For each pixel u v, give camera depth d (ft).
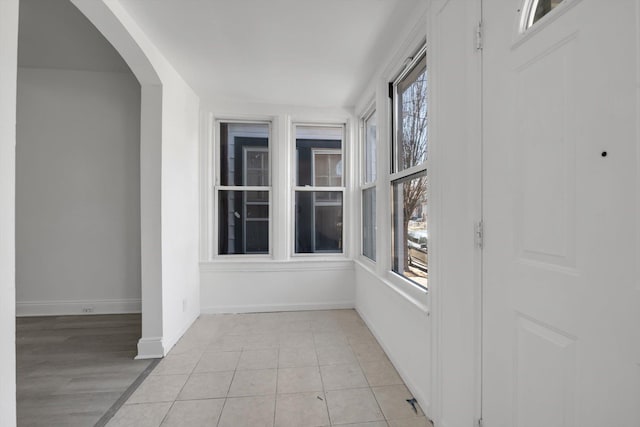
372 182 9.27
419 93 6.08
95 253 10.19
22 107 9.84
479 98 3.68
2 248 3.00
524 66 2.98
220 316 10.07
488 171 3.54
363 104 9.63
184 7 5.52
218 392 5.77
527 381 2.99
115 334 8.57
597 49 2.28
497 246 3.40
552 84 2.66
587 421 2.39
